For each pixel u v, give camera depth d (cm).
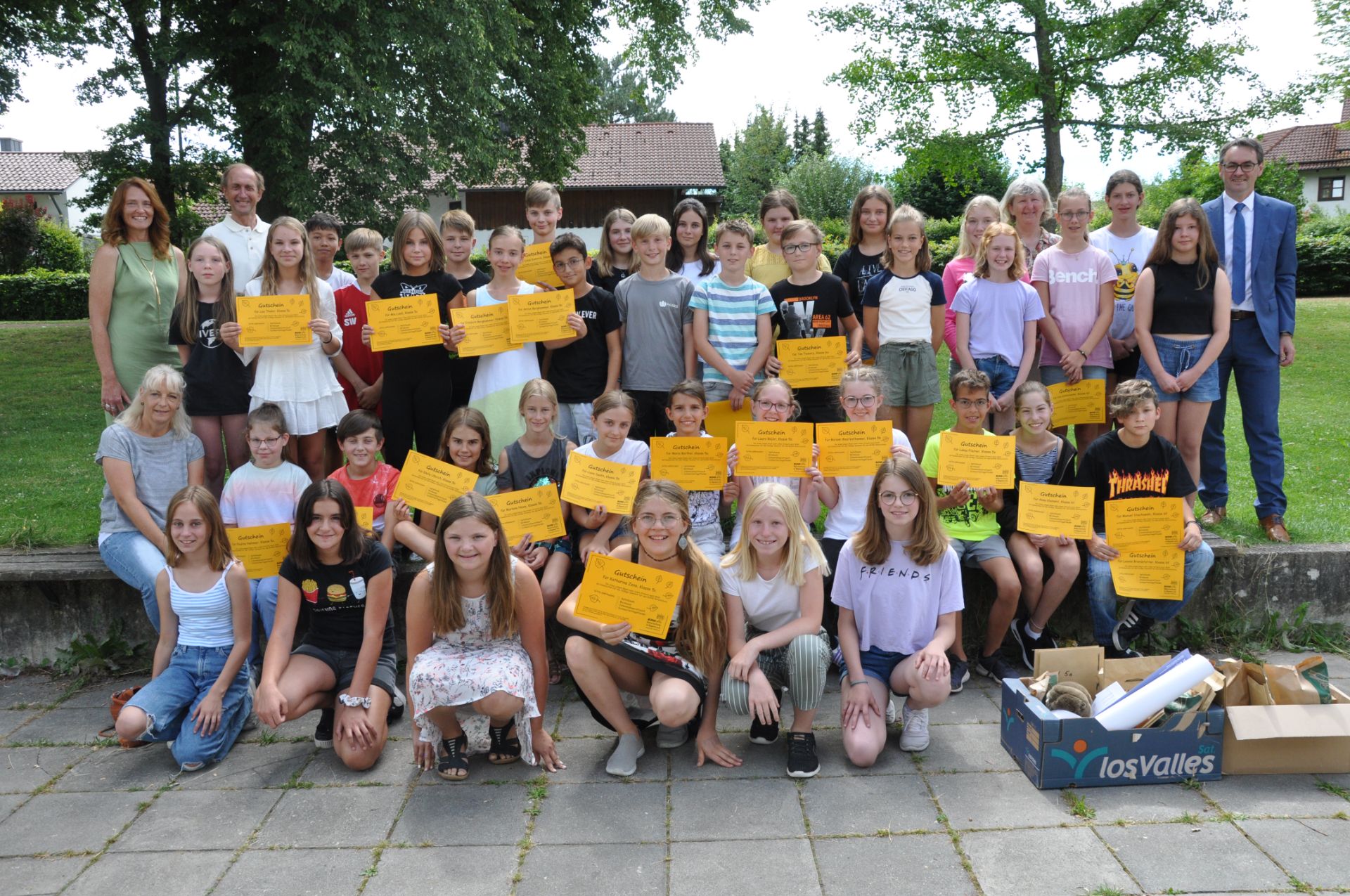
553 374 495
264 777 336
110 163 1430
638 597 330
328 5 1219
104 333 482
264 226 524
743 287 486
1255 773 318
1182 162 1534
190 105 1438
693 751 350
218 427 459
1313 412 809
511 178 1714
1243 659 425
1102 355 505
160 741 350
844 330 504
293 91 1288
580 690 338
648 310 488
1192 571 409
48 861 284
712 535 421
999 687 405
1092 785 313
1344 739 315
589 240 3241
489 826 298
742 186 4088
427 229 475
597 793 319
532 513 400
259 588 395
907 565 347
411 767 341
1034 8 1439
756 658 341
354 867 277
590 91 1811
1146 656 406
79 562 441
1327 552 440
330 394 460
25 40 1384
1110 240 520
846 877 266
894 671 347
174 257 503
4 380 1066
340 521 345
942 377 964
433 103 1381
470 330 462
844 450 415
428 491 407
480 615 337
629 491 406
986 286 490
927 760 338
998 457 413
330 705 357
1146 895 254
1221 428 509
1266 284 480
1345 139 3906
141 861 283
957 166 1616
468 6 1311
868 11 1552
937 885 261
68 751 360
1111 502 397
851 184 3700
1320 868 264
